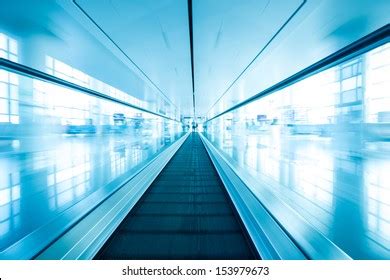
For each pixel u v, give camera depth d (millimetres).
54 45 3066
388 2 1705
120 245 1858
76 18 2326
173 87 6777
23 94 10258
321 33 2377
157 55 3559
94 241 1768
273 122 16969
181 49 3297
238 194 2877
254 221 2078
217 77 5340
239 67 4281
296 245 1659
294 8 2123
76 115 13969
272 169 4859
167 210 2633
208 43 3047
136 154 7543
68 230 1787
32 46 3025
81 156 6980
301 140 11375
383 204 2721
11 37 2717
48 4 2061
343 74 10805
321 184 3637
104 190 2812
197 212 2572
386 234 2010
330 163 5582
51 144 10211
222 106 13023
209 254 1761
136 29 2617
